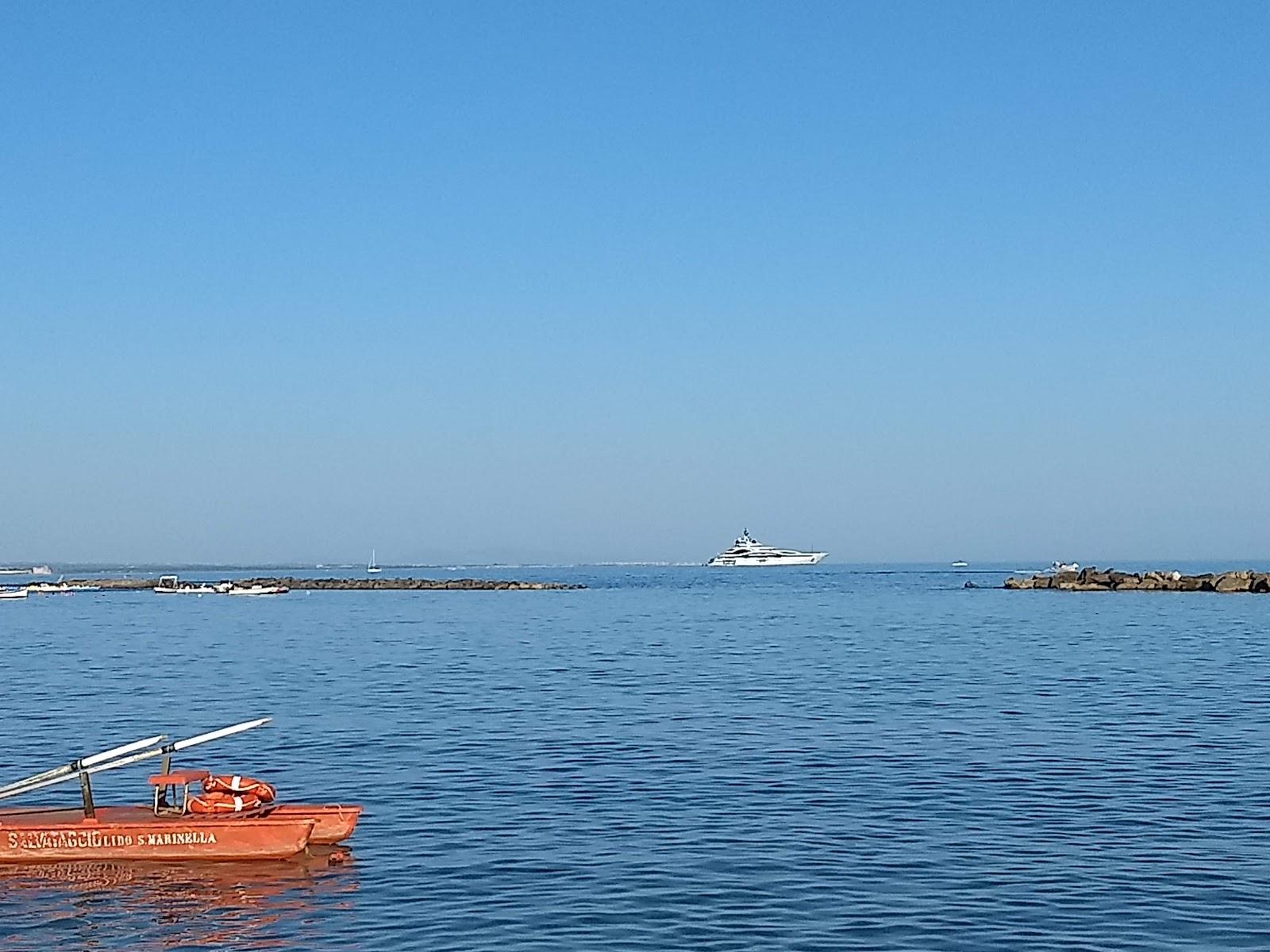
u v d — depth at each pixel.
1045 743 45.12
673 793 36.75
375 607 171.38
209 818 29.86
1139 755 42.50
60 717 52.88
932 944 23.44
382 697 59.59
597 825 32.69
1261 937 23.72
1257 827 32.09
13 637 107.31
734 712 54.19
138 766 41.47
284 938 24.19
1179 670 71.50
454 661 80.69
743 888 27.02
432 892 26.91
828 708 55.12
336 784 38.22
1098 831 31.77
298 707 55.97
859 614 142.12
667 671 72.75
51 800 36.28
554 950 23.19
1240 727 48.72
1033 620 127.50
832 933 24.06
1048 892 26.53
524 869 28.55
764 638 102.31
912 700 58.06
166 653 88.25
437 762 41.91
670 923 24.69
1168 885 27.08
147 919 25.39
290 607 173.38
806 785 37.69
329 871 28.50
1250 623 119.12
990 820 33.12
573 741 46.16
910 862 28.98
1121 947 23.20
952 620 128.62
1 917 25.58
